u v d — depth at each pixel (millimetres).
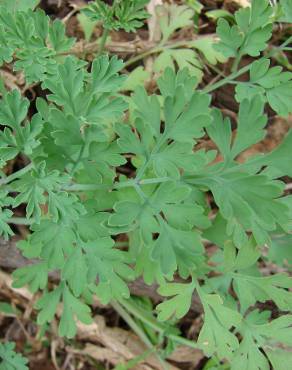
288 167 357
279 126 480
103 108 360
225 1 483
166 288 384
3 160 357
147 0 398
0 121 354
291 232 395
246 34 391
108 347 467
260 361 389
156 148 356
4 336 474
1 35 379
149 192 393
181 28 478
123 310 457
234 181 356
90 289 396
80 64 377
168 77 363
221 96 481
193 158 351
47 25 386
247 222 353
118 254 368
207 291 391
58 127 346
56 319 470
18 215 455
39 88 459
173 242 357
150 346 456
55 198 354
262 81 391
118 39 472
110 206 393
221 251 411
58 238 363
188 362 472
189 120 348
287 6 390
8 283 458
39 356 473
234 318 380
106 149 357
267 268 468
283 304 384
